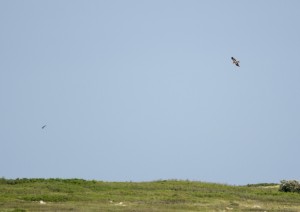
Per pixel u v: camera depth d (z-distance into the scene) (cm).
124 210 15788
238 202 19000
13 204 16512
